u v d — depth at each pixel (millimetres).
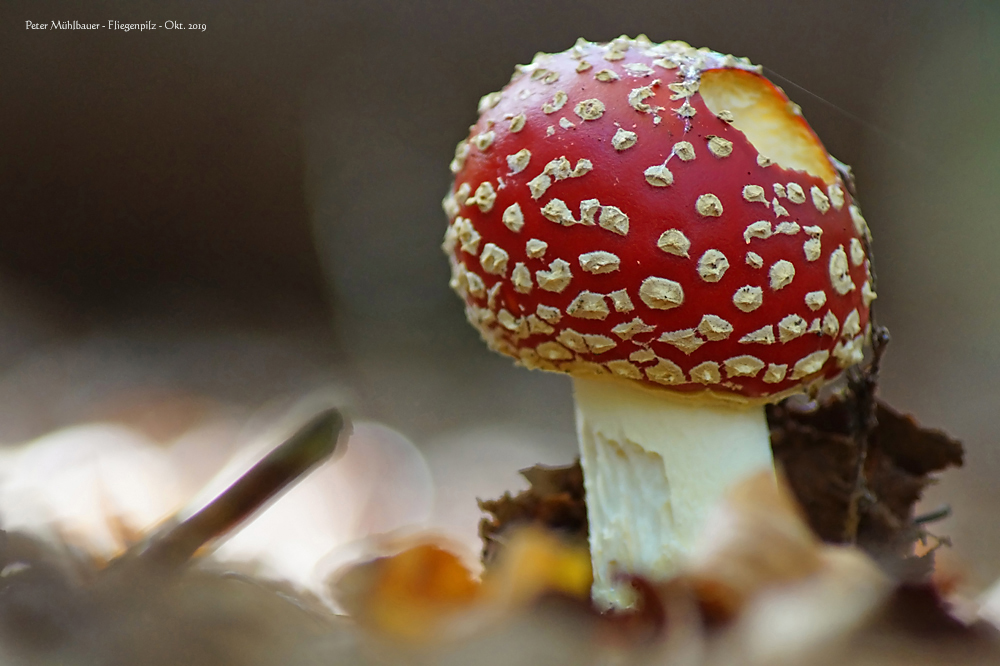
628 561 382
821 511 402
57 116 919
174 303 1008
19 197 971
